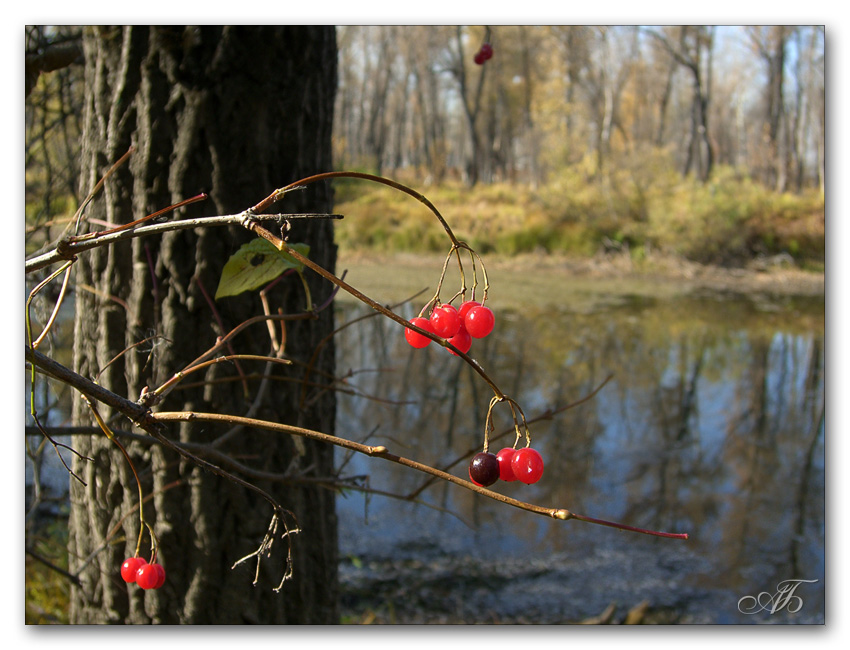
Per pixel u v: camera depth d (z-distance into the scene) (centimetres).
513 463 93
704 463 538
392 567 399
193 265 186
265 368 198
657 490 494
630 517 458
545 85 2309
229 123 184
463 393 679
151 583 133
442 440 563
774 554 410
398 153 2973
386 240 1595
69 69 309
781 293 1266
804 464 536
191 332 188
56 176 323
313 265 82
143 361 188
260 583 198
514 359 797
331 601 228
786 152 2014
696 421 623
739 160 2678
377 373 737
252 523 195
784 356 830
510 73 2309
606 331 932
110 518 199
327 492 228
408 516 456
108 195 189
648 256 1536
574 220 1691
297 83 195
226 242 187
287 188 85
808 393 698
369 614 352
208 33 181
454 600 364
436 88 2686
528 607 357
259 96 187
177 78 181
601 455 548
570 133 2120
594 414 636
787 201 1616
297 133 197
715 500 481
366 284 1105
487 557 410
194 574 193
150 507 193
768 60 1986
